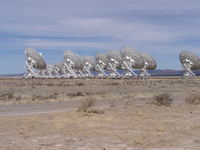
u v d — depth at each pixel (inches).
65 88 2559.1
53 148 510.3
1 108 1167.0
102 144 537.0
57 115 874.8
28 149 504.4
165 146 524.4
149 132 636.7
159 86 2903.5
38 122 759.1
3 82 3511.3
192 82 3622.0
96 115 864.3
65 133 629.0
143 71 5059.1
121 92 2197.3
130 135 604.1
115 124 732.0
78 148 510.3
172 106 1137.4
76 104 1312.7
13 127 697.0
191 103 1246.9
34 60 5275.6
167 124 733.9
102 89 2487.7
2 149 503.2
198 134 620.7
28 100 1499.8
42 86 2802.7
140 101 1378.0
